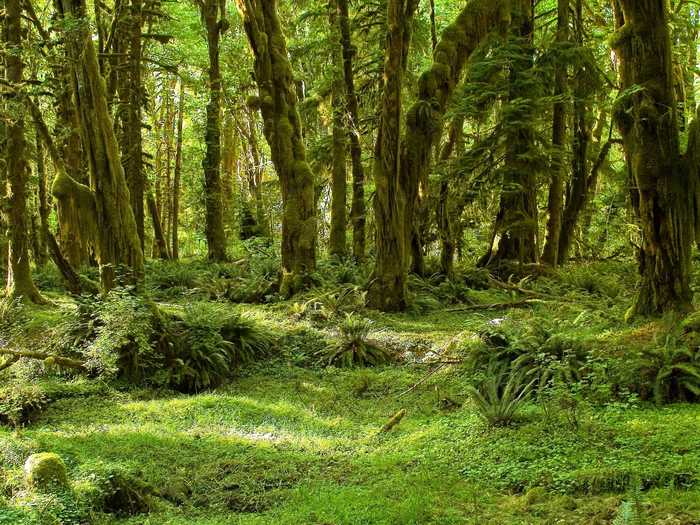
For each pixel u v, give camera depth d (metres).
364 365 13.17
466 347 12.13
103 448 8.44
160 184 39.56
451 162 19.97
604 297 16.64
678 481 5.87
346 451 8.55
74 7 12.18
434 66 17.06
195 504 7.02
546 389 9.00
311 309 15.98
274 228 40.03
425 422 9.54
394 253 16.22
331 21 23.09
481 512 5.86
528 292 18.19
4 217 18.11
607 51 23.16
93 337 12.50
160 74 34.12
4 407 9.59
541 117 20.91
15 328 13.74
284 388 12.20
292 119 18.16
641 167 11.18
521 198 20.59
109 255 12.54
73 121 20.92
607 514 5.32
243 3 17.30
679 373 8.62
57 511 5.88
